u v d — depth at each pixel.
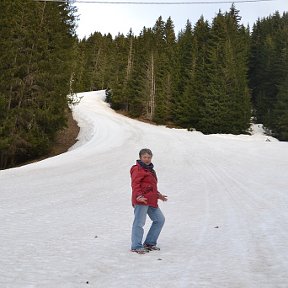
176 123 65.12
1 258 5.61
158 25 104.62
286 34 83.75
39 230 7.68
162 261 5.55
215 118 59.19
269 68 78.00
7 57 31.09
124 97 73.19
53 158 27.05
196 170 20.98
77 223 8.44
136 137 41.28
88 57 115.31
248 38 90.62
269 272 4.99
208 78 64.25
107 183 16.16
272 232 7.44
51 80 33.56
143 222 6.10
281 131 59.75
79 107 69.62
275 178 17.36
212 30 69.75
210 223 8.41
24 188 14.30
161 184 15.81
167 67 70.19
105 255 5.86
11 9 31.86
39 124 33.91
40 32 33.16
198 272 4.99
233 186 14.95
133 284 4.50
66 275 4.85
